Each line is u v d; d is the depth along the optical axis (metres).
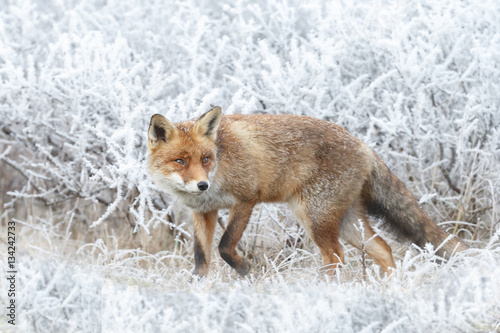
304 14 13.28
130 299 6.56
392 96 10.79
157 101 11.59
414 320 6.18
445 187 11.13
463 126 10.14
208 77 11.74
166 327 5.88
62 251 9.66
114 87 10.32
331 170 8.73
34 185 12.13
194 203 8.66
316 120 8.99
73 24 12.01
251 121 8.86
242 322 6.27
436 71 10.61
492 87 10.86
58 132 10.95
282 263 9.16
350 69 11.86
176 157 8.08
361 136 11.18
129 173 9.19
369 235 9.11
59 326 6.32
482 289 6.78
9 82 10.80
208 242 9.02
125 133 9.12
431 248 8.09
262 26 12.98
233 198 8.65
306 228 8.92
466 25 11.22
